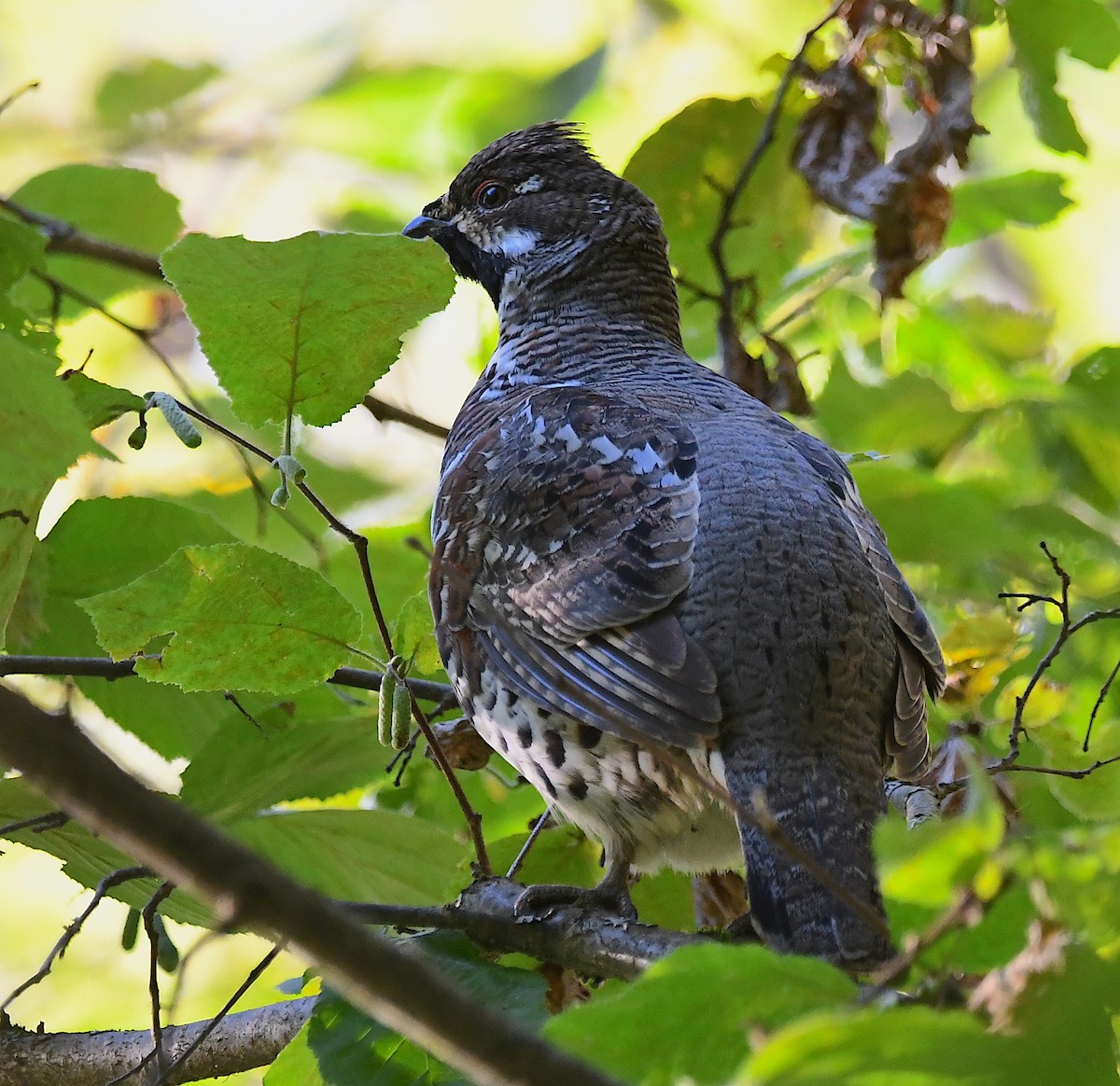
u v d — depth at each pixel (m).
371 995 4.56
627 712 7.89
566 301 10.88
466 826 10.71
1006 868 4.91
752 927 8.27
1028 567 11.12
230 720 8.82
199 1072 8.23
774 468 8.50
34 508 8.19
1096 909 4.88
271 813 9.09
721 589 7.99
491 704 8.71
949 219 10.57
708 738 7.68
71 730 4.44
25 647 9.63
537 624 8.41
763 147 10.63
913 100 10.78
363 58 18.84
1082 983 4.83
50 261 12.59
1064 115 10.62
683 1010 5.08
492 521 8.80
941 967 5.31
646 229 11.05
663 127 11.46
